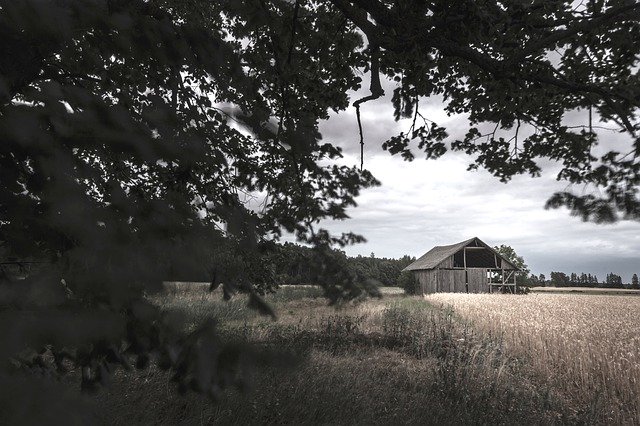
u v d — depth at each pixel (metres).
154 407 4.03
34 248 0.76
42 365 0.98
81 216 0.68
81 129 0.79
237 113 1.28
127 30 1.12
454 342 9.86
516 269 47.12
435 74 5.13
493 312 17.69
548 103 5.03
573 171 5.00
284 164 2.39
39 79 1.00
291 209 2.12
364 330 11.27
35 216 0.73
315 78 4.82
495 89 4.95
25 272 0.72
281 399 4.85
